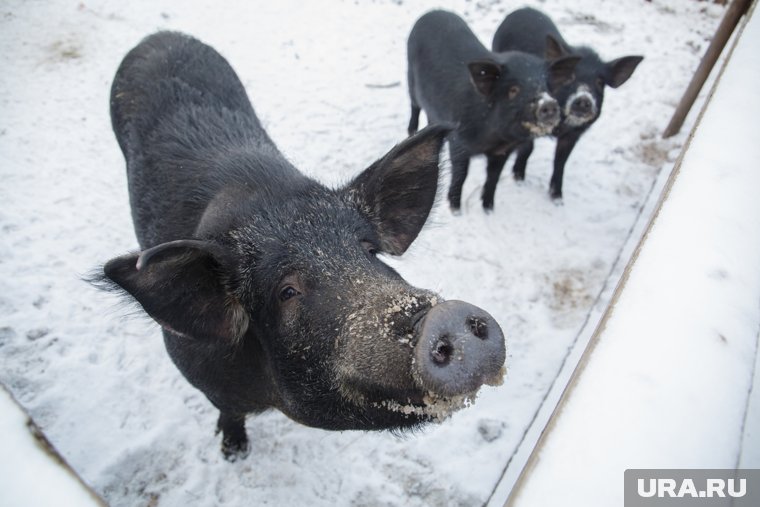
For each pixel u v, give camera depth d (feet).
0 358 3.72
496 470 3.51
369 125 6.17
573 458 1.31
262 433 3.59
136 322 4.04
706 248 1.81
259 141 3.22
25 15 6.93
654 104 6.73
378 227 2.39
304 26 7.58
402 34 7.68
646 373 1.47
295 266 2.01
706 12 8.63
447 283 4.62
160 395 3.69
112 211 4.84
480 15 8.08
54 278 4.25
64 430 3.46
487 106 4.86
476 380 1.59
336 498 3.36
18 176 5.00
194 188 2.79
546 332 4.33
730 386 1.45
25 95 5.88
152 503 3.26
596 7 8.55
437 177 2.42
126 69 3.69
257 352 2.36
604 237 5.15
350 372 1.80
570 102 4.93
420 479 3.45
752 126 2.40
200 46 3.83
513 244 5.03
